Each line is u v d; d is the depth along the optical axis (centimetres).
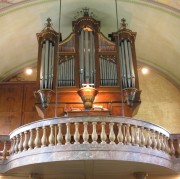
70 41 1339
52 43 1327
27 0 1305
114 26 1491
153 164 984
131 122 980
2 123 1445
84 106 1190
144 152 968
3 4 1298
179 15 1304
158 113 1530
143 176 1121
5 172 1069
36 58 1611
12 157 1030
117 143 971
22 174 1155
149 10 1349
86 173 1151
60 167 1034
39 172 1120
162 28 1409
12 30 1401
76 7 1400
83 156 916
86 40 1321
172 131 1493
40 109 1218
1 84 1520
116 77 1255
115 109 1226
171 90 1589
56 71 1258
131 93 1212
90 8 1412
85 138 937
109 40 1347
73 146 928
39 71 1279
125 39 1343
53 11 1398
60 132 955
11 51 1496
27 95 1506
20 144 1011
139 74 1619
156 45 1516
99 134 989
